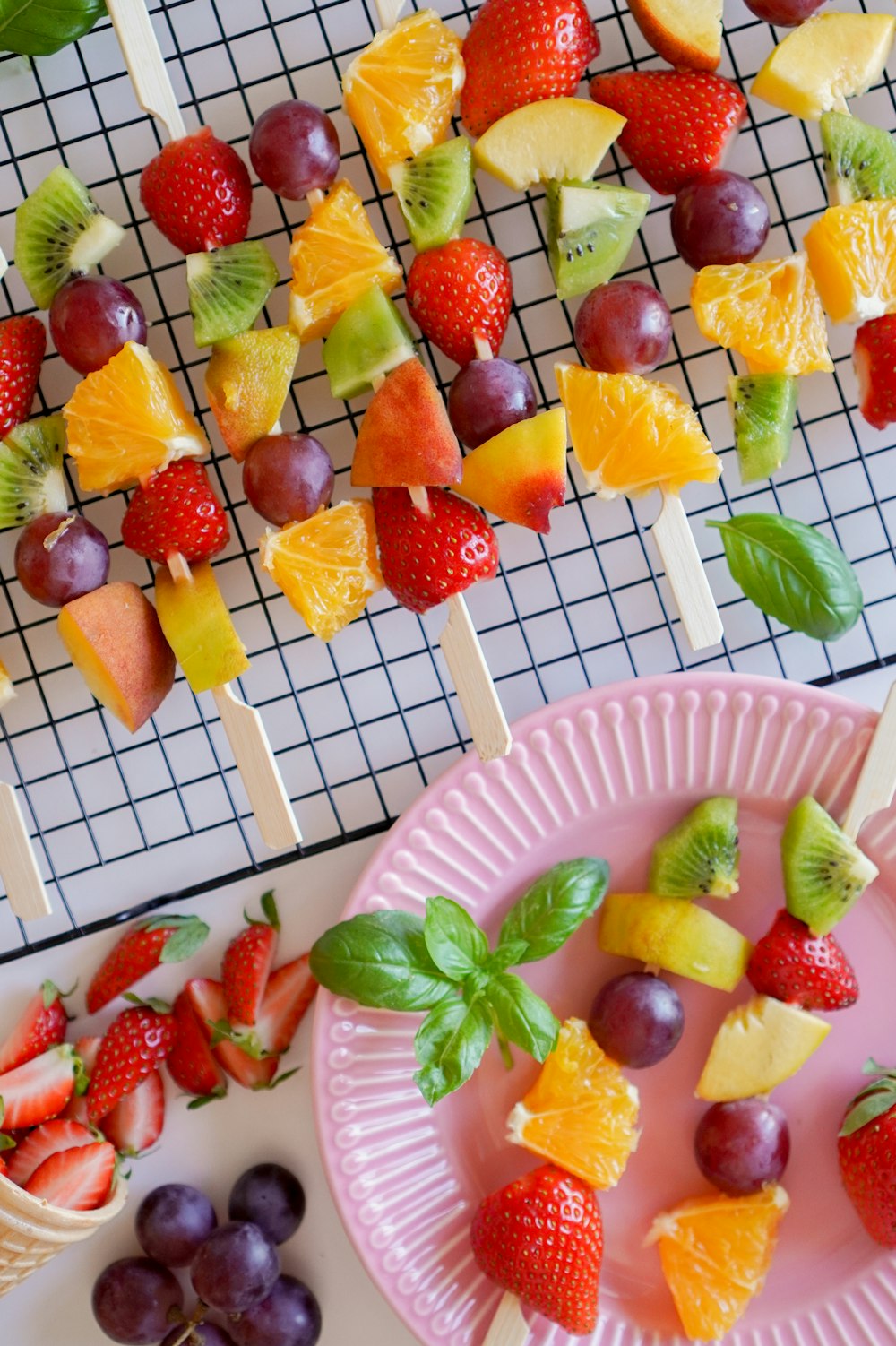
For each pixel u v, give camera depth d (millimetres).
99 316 661
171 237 669
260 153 657
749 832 698
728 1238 690
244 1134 708
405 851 687
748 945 690
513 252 696
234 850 708
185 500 663
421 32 660
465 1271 695
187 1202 695
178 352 698
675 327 698
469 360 670
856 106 696
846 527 705
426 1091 664
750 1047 688
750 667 707
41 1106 694
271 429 667
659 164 667
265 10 691
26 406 679
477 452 659
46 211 669
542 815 691
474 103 667
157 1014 701
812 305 666
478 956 674
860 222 661
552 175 667
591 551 704
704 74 664
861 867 677
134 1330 692
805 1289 696
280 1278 698
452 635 662
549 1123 684
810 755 684
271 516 667
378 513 667
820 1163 699
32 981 706
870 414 679
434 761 708
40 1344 707
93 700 707
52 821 708
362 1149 688
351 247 662
